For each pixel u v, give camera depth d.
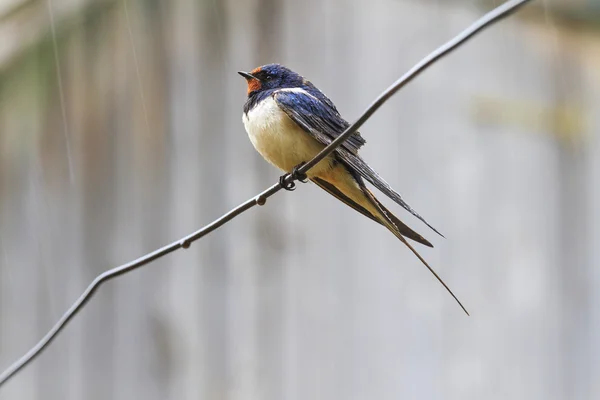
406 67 11.60
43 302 11.16
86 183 11.18
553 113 12.00
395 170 11.41
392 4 11.62
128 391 11.05
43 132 10.93
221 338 11.03
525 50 12.02
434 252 11.34
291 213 11.12
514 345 11.48
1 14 9.64
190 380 11.01
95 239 11.18
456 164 11.58
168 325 11.05
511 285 11.57
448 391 11.22
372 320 11.11
